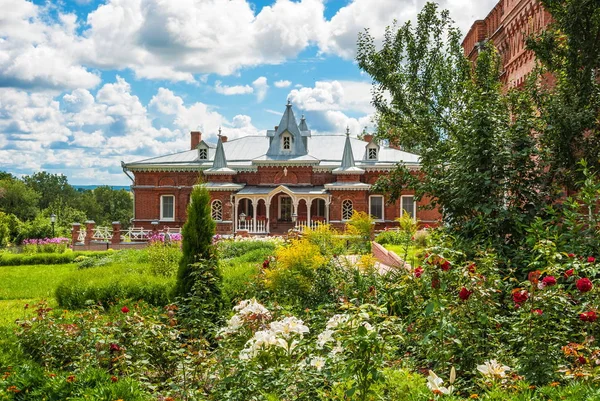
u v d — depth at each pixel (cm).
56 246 3150
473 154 885
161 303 1329
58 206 7169
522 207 902
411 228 1209
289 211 4322
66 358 723
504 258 771
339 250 1220
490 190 878
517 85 1750
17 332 758
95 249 3428
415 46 1750
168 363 700
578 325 572
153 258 1631
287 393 505
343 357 483
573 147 981
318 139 4709
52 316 872
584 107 997
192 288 946
